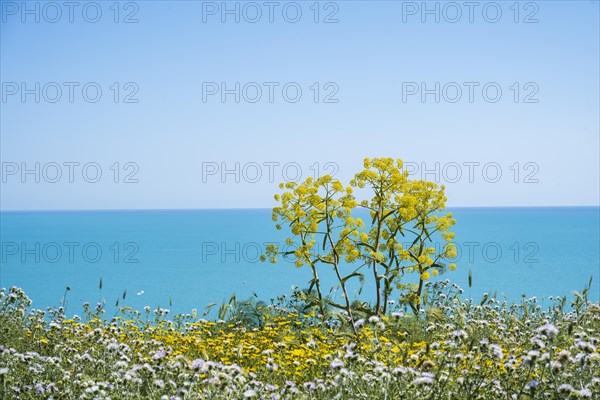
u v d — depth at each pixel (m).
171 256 51.06
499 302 10.83
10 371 6.10
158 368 5.98
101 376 6.23
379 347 5.88
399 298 9.84
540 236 70.62
